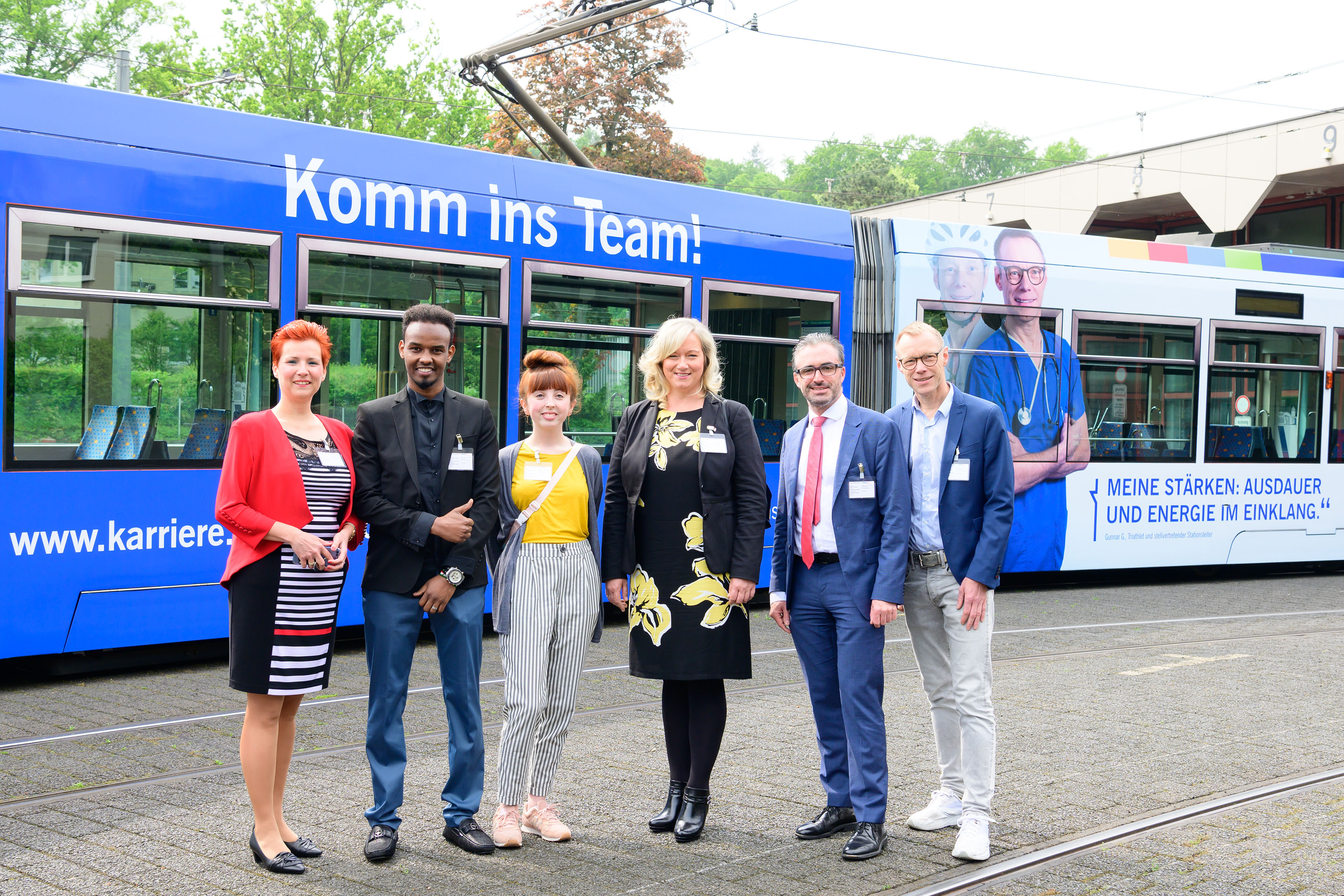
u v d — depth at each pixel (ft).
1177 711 21.83
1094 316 38.40
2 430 22.00
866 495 14.78
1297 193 96.68
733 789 16.98
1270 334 41.78
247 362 24.97
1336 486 42.96
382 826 14.01
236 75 117.39
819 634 15.25
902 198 250.57
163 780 16.90
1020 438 36.78
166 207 23.91
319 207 25.86
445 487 14.16
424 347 14.28
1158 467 39.40
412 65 137.28
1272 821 15.49
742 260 32.50
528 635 14.74
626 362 30.53
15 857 13.67
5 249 22.04
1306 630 31.65
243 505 13.26
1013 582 41.22
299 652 13.43
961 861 14.06
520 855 14.15
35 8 124.06
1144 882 13.35
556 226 29.32
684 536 15.07
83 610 22.91
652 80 119.55
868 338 34.81
